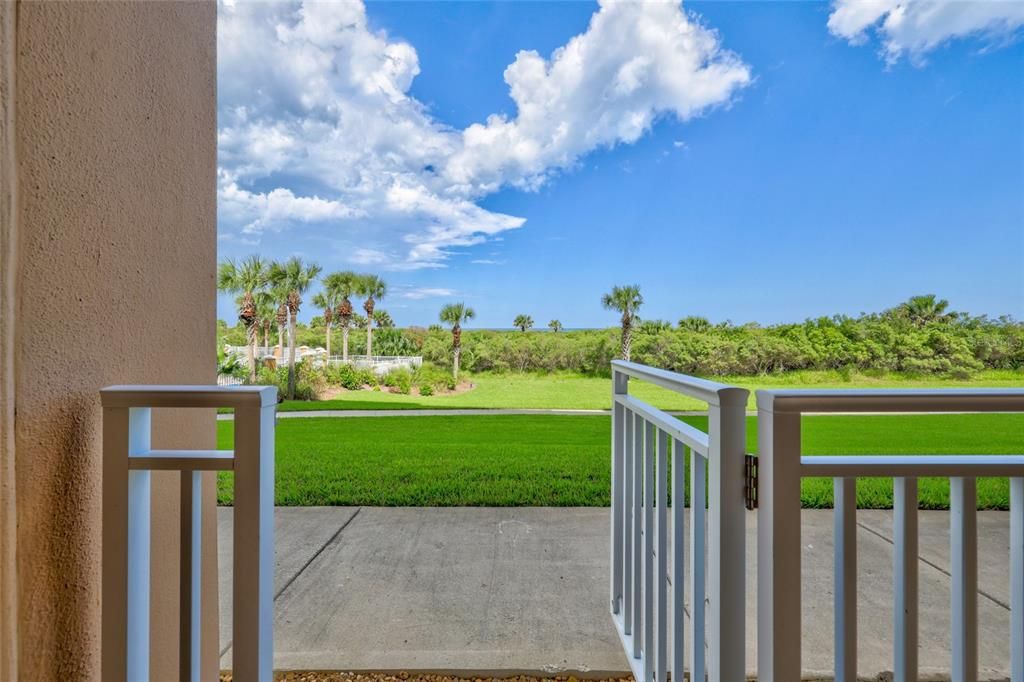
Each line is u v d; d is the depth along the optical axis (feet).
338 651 5.93
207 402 2.93
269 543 3.08
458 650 5.95
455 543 9.52
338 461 18.76
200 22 4.36
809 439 24.17
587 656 5.83
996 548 9.07
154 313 3.67
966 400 2.51
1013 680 2.66
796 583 2.63
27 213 2.56
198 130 4.32
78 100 2.90
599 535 10.00
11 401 2.48
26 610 2.60
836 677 2.72
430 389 55.72
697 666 3.56
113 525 2.92
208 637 4.40
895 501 2.70
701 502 3.59
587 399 55.21
